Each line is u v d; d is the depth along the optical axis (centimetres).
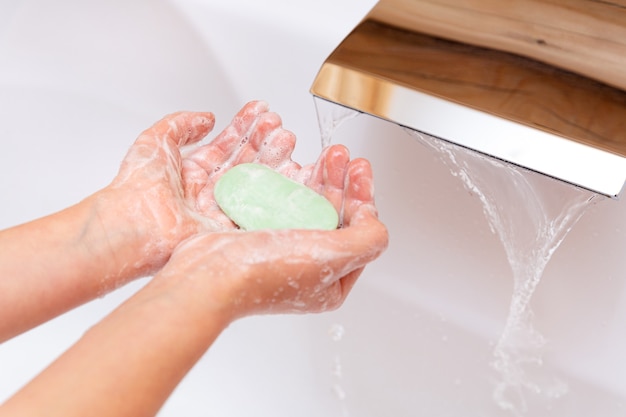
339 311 97
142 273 72
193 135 77
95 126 100
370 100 69
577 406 89
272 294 66
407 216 93
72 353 58
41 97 101
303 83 90
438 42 71
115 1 94
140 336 59
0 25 99
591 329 88
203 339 62
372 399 95
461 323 93
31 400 55
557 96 68
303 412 96
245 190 75
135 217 71
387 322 96
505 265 90
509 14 73
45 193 103
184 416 98
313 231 67
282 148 79
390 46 71
